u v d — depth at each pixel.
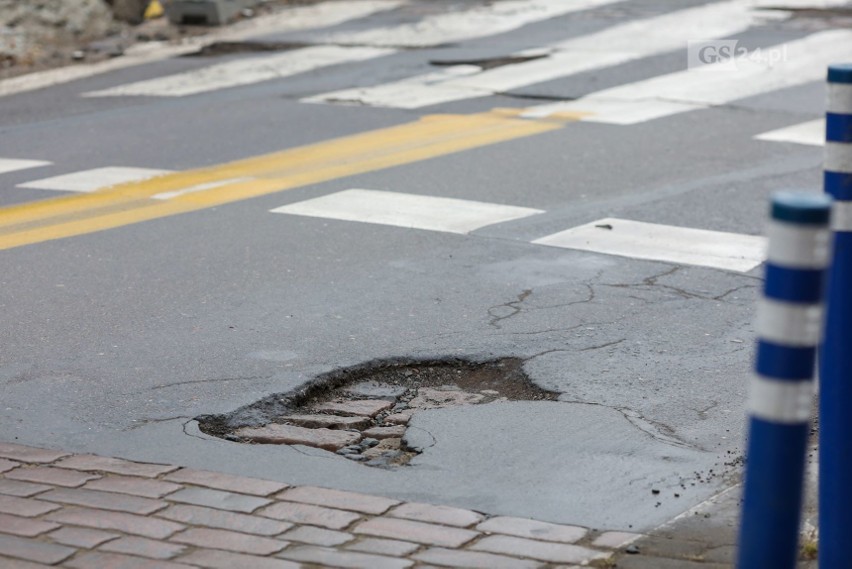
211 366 10.84
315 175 18.44
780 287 4.73
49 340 11.59
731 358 11.04
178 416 9.75
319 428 9.68
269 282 13.34
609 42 30.64
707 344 11.40
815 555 7.29
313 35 33.66
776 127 21.48
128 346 11.39
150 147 20.86
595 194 17.14
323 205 16.66
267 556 7.41
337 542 7.58
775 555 4.89
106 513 7.98
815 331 4.77
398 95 25.02
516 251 14.45
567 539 7.63
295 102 24.61
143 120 23.34
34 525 7.80
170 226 15.73
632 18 34.38
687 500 8.20
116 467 8.75
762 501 4.88
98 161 19.86
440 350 11.24
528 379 10.59
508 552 7.46
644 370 10.73
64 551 7.46
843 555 6.51
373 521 7.89
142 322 12.08
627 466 8.76
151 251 14.61
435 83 26.22
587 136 20.95
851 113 6.23
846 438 6.43
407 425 9.58
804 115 22.45
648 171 18.47
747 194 17.08
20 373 10.73
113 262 14.19
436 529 7.77
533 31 32.84
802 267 4.70
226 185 17.94
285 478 8.59
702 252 14.38
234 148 20.56
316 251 14.52
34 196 17.55
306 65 29.14
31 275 13.72
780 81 25.55
